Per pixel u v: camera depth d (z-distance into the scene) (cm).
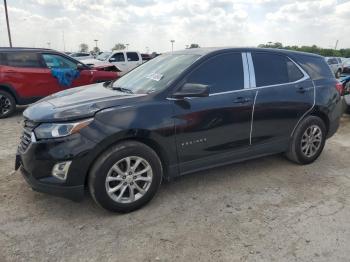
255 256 294
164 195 404
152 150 364
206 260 288
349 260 291
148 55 2159
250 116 429
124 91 407
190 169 400
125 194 362
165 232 328
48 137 327
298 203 390
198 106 387
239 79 427
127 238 318
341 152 580
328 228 338
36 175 335
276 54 471
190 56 426
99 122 333
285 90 460
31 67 864
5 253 293
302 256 295
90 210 367
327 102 502
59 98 393
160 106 364
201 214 362
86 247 304
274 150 473
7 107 841
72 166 326
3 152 551
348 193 419
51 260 286
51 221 345
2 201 383
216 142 408
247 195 408
